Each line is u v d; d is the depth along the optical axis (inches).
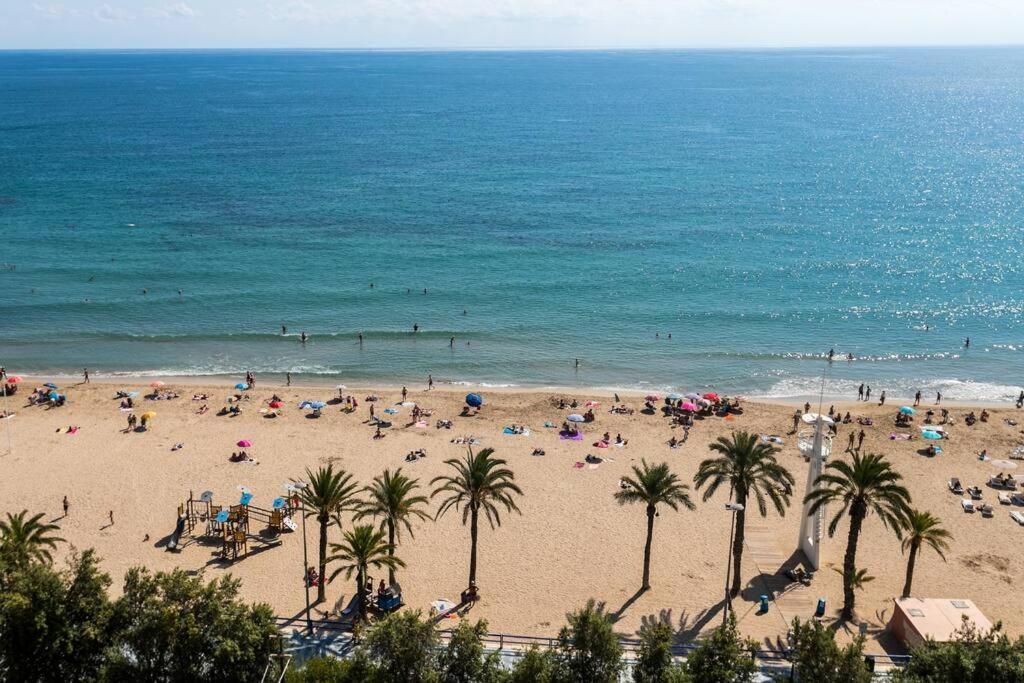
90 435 2751.0
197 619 1459.2
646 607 1892.2
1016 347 3757.4
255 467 2534.5
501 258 4901.6
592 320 4008.4
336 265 4744.1
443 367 3513.8
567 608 1887.3
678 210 6082.7
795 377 3467.0
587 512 2306.8
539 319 4013.3
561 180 7219.5
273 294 4274.1
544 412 3004.4
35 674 1437.0
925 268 4744.1
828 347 3747.5
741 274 4638.3
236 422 2874.0
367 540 1770.4
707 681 1400.1
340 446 2696.9
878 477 1766.7
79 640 1457.9
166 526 2187.5
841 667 1371.8
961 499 2389.3
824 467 1991.9
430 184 7007.9
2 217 5620.1
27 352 3580.2
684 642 1754.4
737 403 3090.6
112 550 2068.2
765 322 4001.0
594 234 5418.3
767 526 2240.4
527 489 2429.9
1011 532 2224.4
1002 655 1396.4
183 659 1422.2
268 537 2150.6
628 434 2827.3
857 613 1879.9
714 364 3572.8
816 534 2034.9
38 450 2628.0
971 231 5482.3
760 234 5433.1
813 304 4215.1
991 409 3125.0
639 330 3905.0
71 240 5103.3
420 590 1947.6
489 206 6176.2
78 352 3599.9
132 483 2417.6
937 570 2055.9
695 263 4822.8
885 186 6993.1
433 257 4906.5
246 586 1936.5
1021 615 1877.5
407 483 2031.3
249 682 1441.9
